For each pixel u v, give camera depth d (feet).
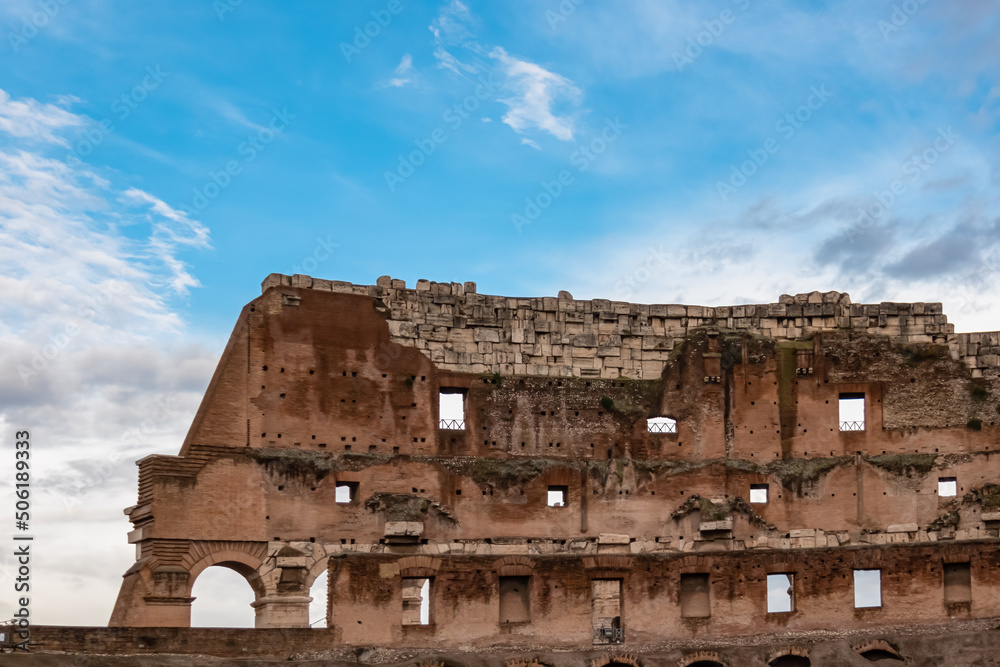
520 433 220.64
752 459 223.92
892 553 208.13
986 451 222.07
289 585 199.11
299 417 208.85
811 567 207.92
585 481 218.38
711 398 226.38
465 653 197.36
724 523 215.51
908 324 232.12
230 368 205.98
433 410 217.56
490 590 201.98
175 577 191.83
